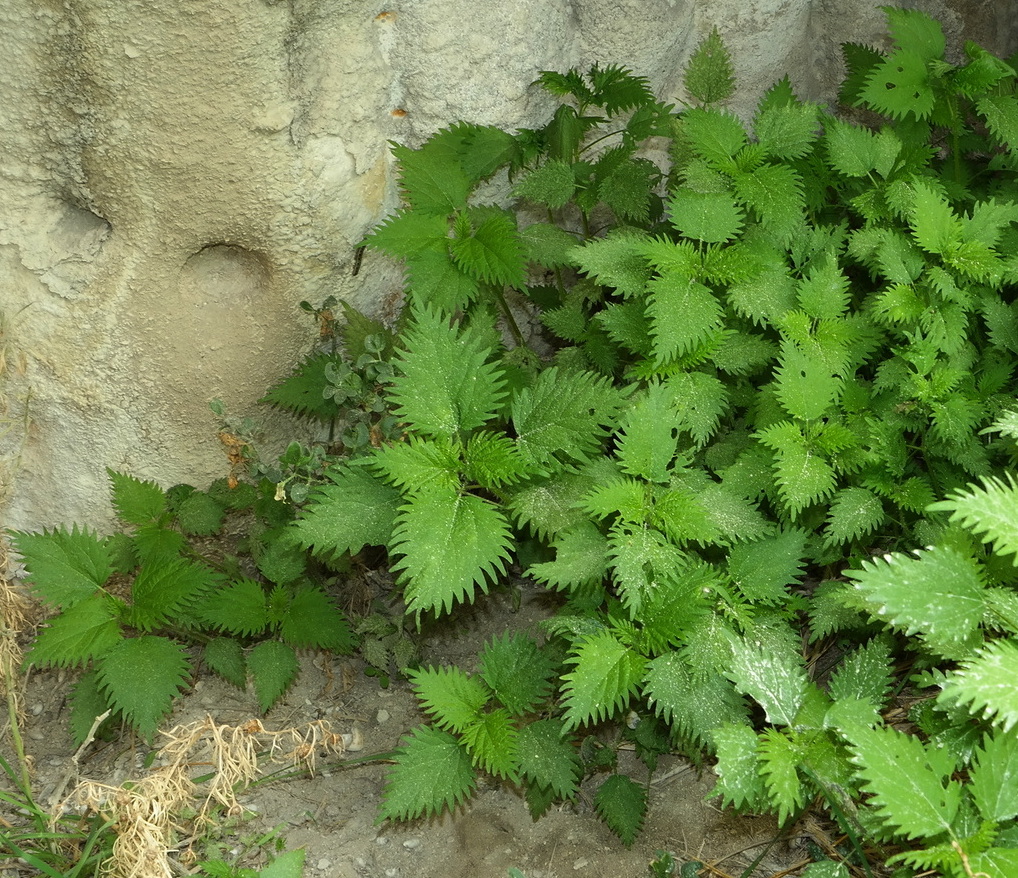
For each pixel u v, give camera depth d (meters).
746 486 1.02
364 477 1.01
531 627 1.15
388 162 1.11
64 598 1.05
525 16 1.10
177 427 1.11
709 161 1.08
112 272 1.04
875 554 1.06
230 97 1.00
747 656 0.91
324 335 1.11
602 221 1.23
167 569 1.06
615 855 1.01
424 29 1.07
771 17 1.21
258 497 1.12
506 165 1.15
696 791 1.04
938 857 0.80
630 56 1.16
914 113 1.17
